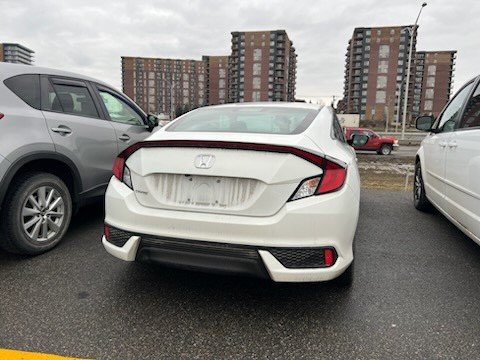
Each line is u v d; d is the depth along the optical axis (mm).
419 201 5277
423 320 2484
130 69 108750
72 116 3852
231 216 2312
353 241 2629
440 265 3402
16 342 2197
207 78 116750
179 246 2375
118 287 2896
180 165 2387
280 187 2256
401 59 99625
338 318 2510
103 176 4211
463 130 3531
